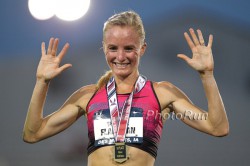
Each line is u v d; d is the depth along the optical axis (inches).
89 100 238.8
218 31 657.0
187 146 609.6
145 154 225.8
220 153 603.8
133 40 228.1
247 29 660.7
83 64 652.7
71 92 643.5
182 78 644.1
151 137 228.2
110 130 228.5
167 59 650.8
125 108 231.5
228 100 644.7
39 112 236.7
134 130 227.5
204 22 658.2
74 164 593.3
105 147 227.1
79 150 594.9
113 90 236.1
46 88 235.9
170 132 620.4
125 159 222.7
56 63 234.2
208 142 613.0
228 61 653.9
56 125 241.0
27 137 241.0
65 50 235.9
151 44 655.8
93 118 233.1
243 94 647.1
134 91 233.9
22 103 688.4
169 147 609.6
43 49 236.1
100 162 226.7
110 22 231.5
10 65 713.0
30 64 709.9
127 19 229.9
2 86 699.4
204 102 630.5
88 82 644.1
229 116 636.1
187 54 647.1
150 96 233.6
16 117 676.1
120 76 235.0
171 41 653.3
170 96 234.7
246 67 651.5
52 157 599.2
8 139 645.3
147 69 647.8
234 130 624.1
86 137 596.1
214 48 653.9
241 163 597.0
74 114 242.2
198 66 222.2
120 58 227.1
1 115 677.9
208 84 223.1
